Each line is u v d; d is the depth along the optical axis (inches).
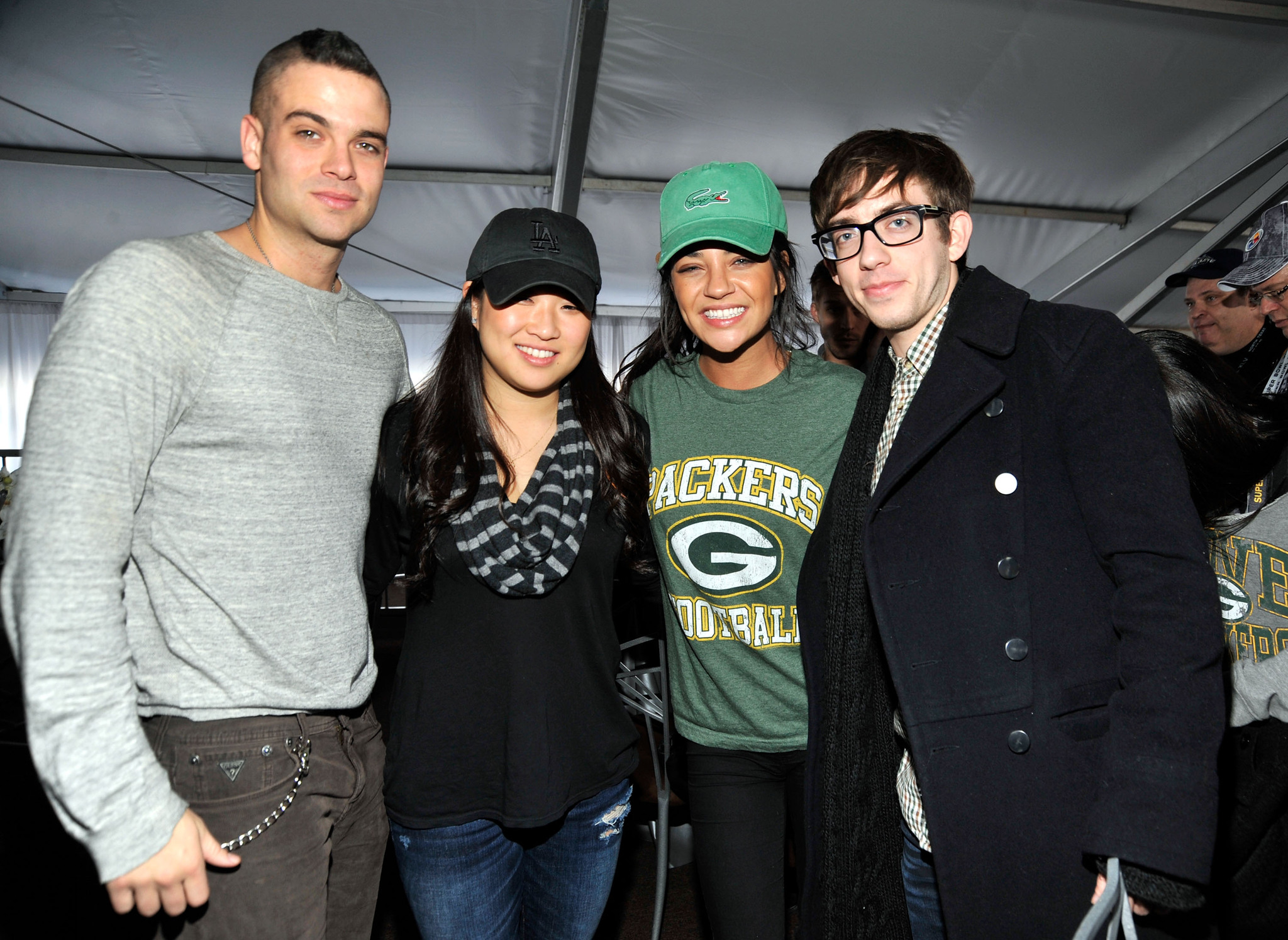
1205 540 38.0
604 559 55.4
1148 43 202.1
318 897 46.6
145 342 40.1
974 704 42.1
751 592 59.6
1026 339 45.0
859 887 52.0
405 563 53.9
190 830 38.9
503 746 51.9
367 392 50.6
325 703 46.8
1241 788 51.3
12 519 37.4
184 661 43.5
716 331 59.1
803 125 230.5
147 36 189.0
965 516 43.5
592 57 193.6
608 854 57.1
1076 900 39.9
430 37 192.4
